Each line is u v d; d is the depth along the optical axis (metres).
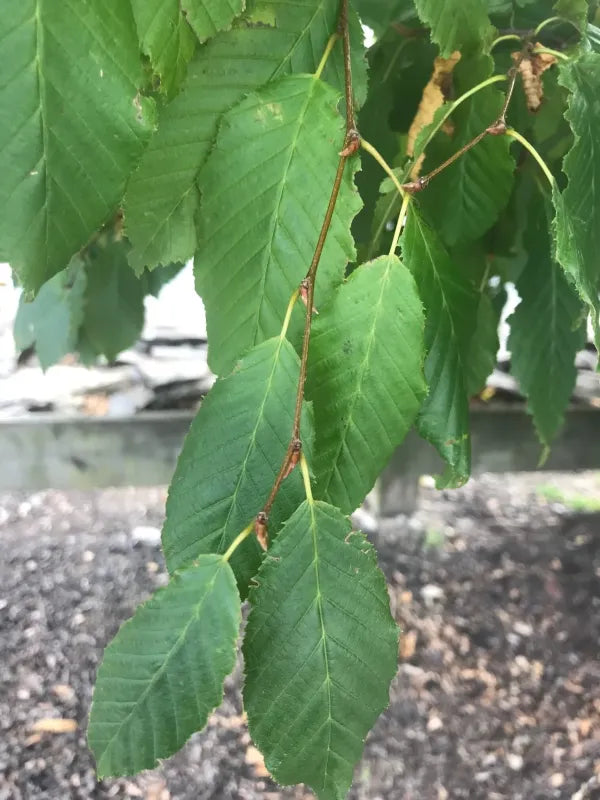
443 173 0.34
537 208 0.43
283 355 0.22
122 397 0.90
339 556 0.21
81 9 0.16
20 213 0.17
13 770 0.69
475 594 0.94
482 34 0.27
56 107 0.16
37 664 0.81
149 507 1.11
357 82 0.25
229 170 0.23
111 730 0.20
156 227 0.25
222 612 0.20
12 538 1.02
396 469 0.97
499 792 0.69
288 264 0.23
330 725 0.21
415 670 0.83
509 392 0.90
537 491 1.20
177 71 0.20
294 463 0.21
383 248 0.35
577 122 0.24
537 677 0.82
